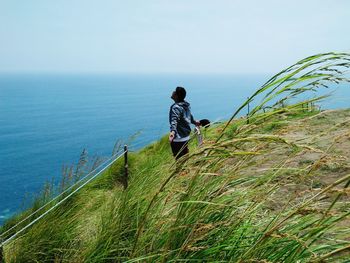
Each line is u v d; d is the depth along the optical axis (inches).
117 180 301.0
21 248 151.4
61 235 150.3
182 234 87.4
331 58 59.6
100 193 216.8
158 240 95.0
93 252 112.7
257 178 89.7
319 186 158.4
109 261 111.7
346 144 168.6
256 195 84.7
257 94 71.2
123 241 114.7
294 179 78.9
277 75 67.4
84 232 153.1
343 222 93.3
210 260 82.0
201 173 81.2
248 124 75.2
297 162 192.4
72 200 198.5
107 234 118.1
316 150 60.9
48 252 144.4
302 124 71.8
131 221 119.4
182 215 85.9
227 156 76.7
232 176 82.4
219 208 84.8
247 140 65.9
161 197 101.5
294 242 75.2
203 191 88.7
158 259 84.2
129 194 130.2
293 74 65.1
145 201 120.5
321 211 56.2
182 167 79.7
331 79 59.7
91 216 165.3
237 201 88.9
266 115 72.5
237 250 81.5
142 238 96.7
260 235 81.8
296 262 74.8
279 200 118.6
